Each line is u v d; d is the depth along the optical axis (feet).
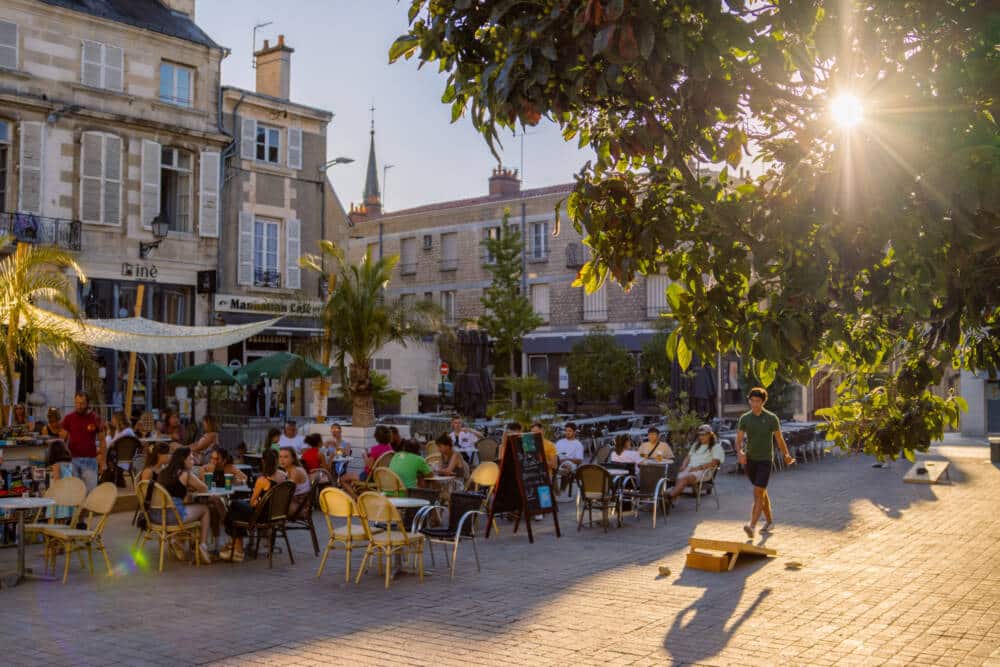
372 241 157.17
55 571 31.86
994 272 13.06
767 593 28.45
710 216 13.97
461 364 71.56
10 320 48.03
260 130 94.53
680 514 46.26
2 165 76.64
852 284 13.38
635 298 128.67
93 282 79.61
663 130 13.30
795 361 13.23
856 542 37.63
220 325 88.79
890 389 18.75
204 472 38.50
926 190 11.53
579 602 27.40
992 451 74.08
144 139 83.82
